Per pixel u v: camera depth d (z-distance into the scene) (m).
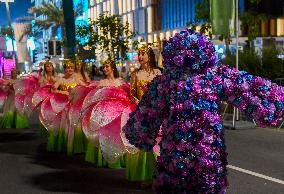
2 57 30.75
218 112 3.79
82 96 8.70
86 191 6.95
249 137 11.81
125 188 7.03
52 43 23.86
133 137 4.18
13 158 9.74
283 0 39.78
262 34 39.22
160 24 58.19
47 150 10.38
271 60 17.91
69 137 9.55
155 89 4.03
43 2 59.62
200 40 3.83
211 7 13.30
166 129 3.88
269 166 8.41
